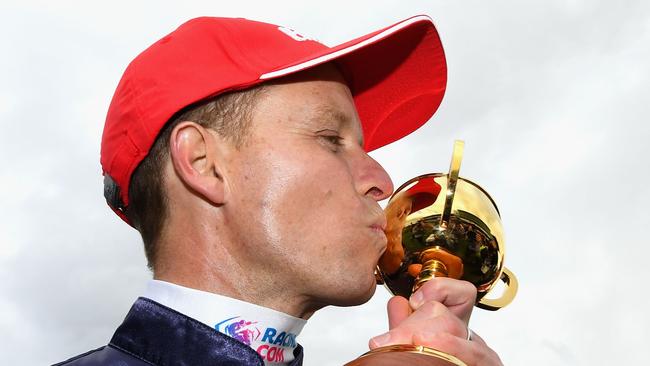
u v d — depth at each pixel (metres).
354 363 1.53
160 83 2.11
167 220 2.09
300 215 1.96
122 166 2.17
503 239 2.35
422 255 2.30
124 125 2.16
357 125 2.16
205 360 1.89
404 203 2.35
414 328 1.78
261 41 2.14
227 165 2.02
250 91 2.06
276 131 2.02
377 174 2.09
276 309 2.01
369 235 2.02
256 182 1.98
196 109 2.08
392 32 2.13
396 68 2.59
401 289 2.34
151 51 2.19
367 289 2.00
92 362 1.98
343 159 2.07
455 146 2.35
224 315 1.97
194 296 1.99
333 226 1.97
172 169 2.09
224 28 2.16
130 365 1.92
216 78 2.06
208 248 2.03
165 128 2.11
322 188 1.99
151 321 1.97
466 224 2.30
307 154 2.00
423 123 2.73
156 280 2.08
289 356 2.09
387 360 1.51
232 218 2.00
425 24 2.48
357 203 2.01
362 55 2.50
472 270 2.31
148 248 2.14
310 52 2.14
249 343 1.96
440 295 2.03
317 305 2.06
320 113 2.06
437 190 2.35
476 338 1.90
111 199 2.31
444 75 2.62
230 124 2.04
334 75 2.17
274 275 1.98
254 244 1.97
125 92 2.18
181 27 2.24
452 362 1.58
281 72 2.01
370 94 2.63
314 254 1.96
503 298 2.44
